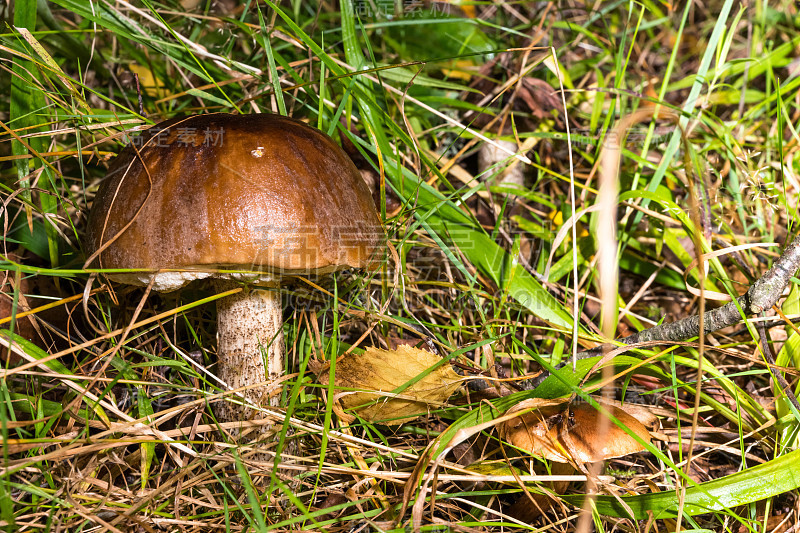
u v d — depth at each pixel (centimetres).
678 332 61
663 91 69
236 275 58
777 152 72
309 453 60
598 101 72
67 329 61
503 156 72
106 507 57
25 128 61
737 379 64
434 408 60
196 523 57
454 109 74
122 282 58
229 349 60
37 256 65
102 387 62
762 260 68
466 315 67
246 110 69
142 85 72
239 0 78
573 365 59
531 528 57
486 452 60
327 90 68
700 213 67
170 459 60
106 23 64
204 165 57
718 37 68
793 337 61
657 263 69
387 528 56
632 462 61
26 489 55
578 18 90
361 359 58
